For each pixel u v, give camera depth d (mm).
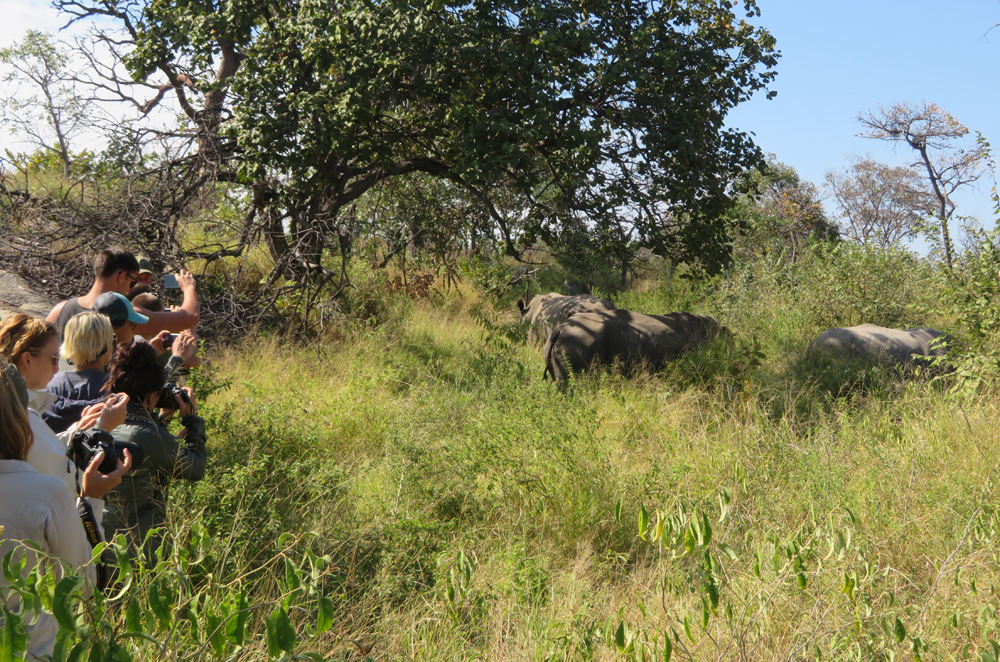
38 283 9688
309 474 5129
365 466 5566
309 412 6812
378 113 11305
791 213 27672
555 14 10328
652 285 22062
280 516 4383
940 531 4781
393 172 12430
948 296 9023
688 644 3416
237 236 11414
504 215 13594
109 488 2963
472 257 16594
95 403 3574
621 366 9500
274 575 3451
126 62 12125
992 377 7875
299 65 10688
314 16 10227
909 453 6336
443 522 5031
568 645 3291
